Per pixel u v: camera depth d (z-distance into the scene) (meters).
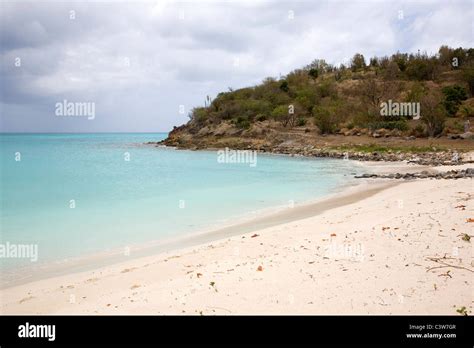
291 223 14.25
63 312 7.44
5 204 20.27
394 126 62.62
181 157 56.88
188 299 7.40
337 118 71.81
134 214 17.69
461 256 8.27
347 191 23.20
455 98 76.19
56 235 14.08
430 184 22.27
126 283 9.02
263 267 8.88
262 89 103.44
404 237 9.84
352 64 135.25
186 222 16.00
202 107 101.25
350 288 7.27
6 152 65.88
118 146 90.88
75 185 27.48
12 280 9.70
